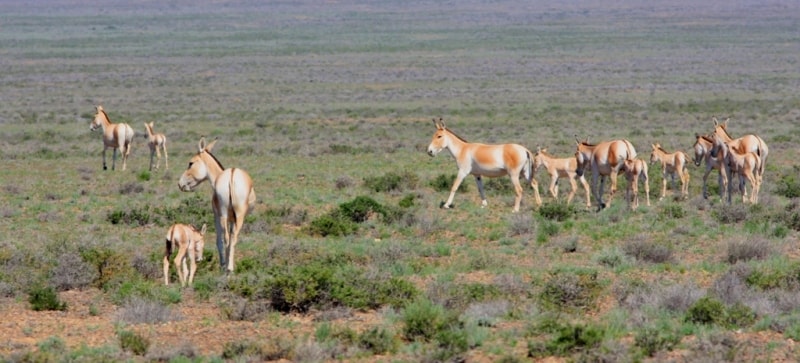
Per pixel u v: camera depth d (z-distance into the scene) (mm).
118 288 65688
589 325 52250
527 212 98875
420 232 88625
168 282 67312
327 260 73875
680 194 114000
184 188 73562
